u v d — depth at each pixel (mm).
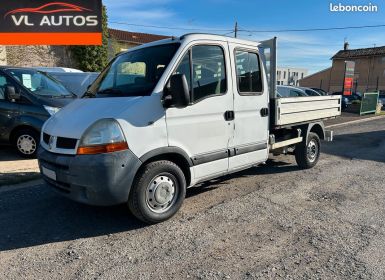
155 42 4758
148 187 4102
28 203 4980
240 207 4918
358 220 4504
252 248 3738
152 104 4035
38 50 23812
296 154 7090
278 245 3809
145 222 4223
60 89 8250
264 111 5535
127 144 3826
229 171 5047
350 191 5762
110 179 3729
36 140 7262
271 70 5801
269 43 5805
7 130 7148
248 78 5238
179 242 3865
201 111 4496
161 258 3533
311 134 7113
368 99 22484
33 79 7797
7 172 6273
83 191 3834
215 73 4703
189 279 3170
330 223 4398
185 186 4484
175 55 4297
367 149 9953
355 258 3533
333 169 7312
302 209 4879
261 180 6316
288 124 6148
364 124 17266
